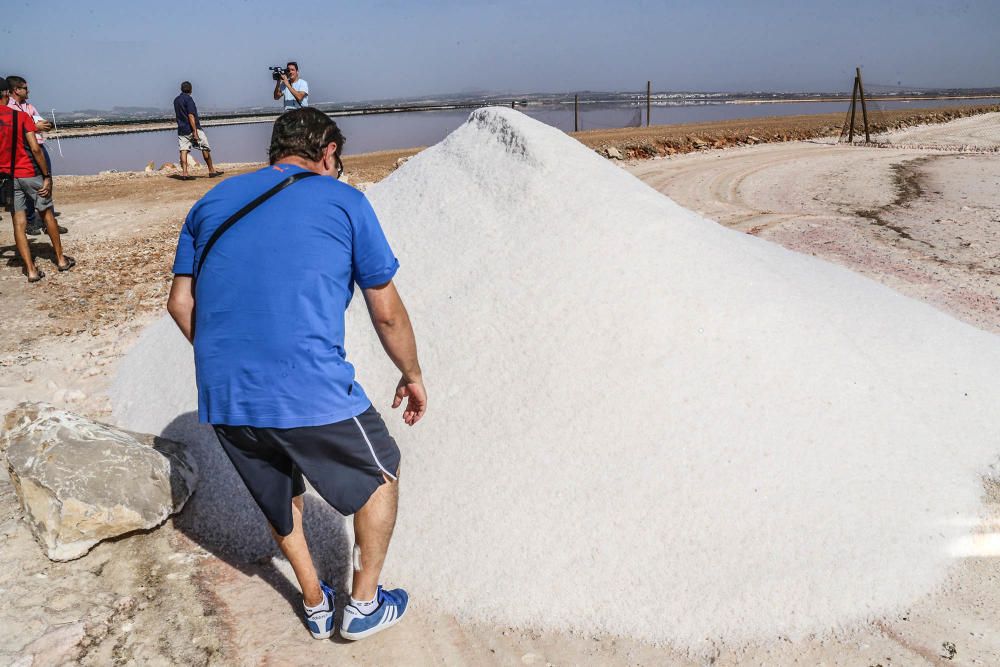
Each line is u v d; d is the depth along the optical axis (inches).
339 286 74.0
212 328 72.6
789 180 466.0
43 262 262.5
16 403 145.3
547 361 108.5
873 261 249.3
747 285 123.7
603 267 117.5
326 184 75.3
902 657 79.5
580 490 97.0
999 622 83.6
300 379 71.4
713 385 106.0
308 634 86.8
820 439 102.5
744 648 82.0
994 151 651.5
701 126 815.1
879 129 906.7
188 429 123.1
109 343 181.8
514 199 131.7
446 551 95.3
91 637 84.2
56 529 95.3
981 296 207.6
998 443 112.0
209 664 81.5
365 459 76.9
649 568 90.1
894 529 93.9
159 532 104.5
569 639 85.1
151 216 343.6
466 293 120.0
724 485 96.3
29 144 230.2
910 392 115.1
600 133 700.0
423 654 83.7
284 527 79.2
